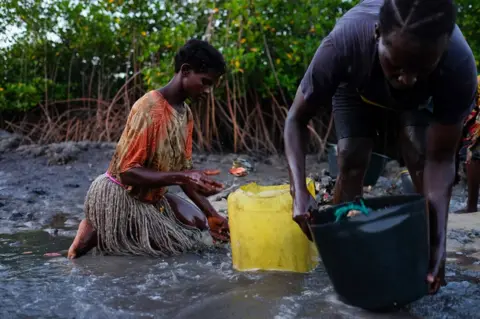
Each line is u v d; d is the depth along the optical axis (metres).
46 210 4.84
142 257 3.32
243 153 7.96
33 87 8.48
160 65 7.76
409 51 1.90
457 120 2.29
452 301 2.39
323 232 2.14
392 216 2.08
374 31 2.20
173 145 3.38
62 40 8.92
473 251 3.32
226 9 7.73
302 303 2.43
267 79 7.77
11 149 7.34
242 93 7.92
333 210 2.25
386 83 2.24
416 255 2.14
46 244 3.71
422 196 2.21
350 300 2.22
